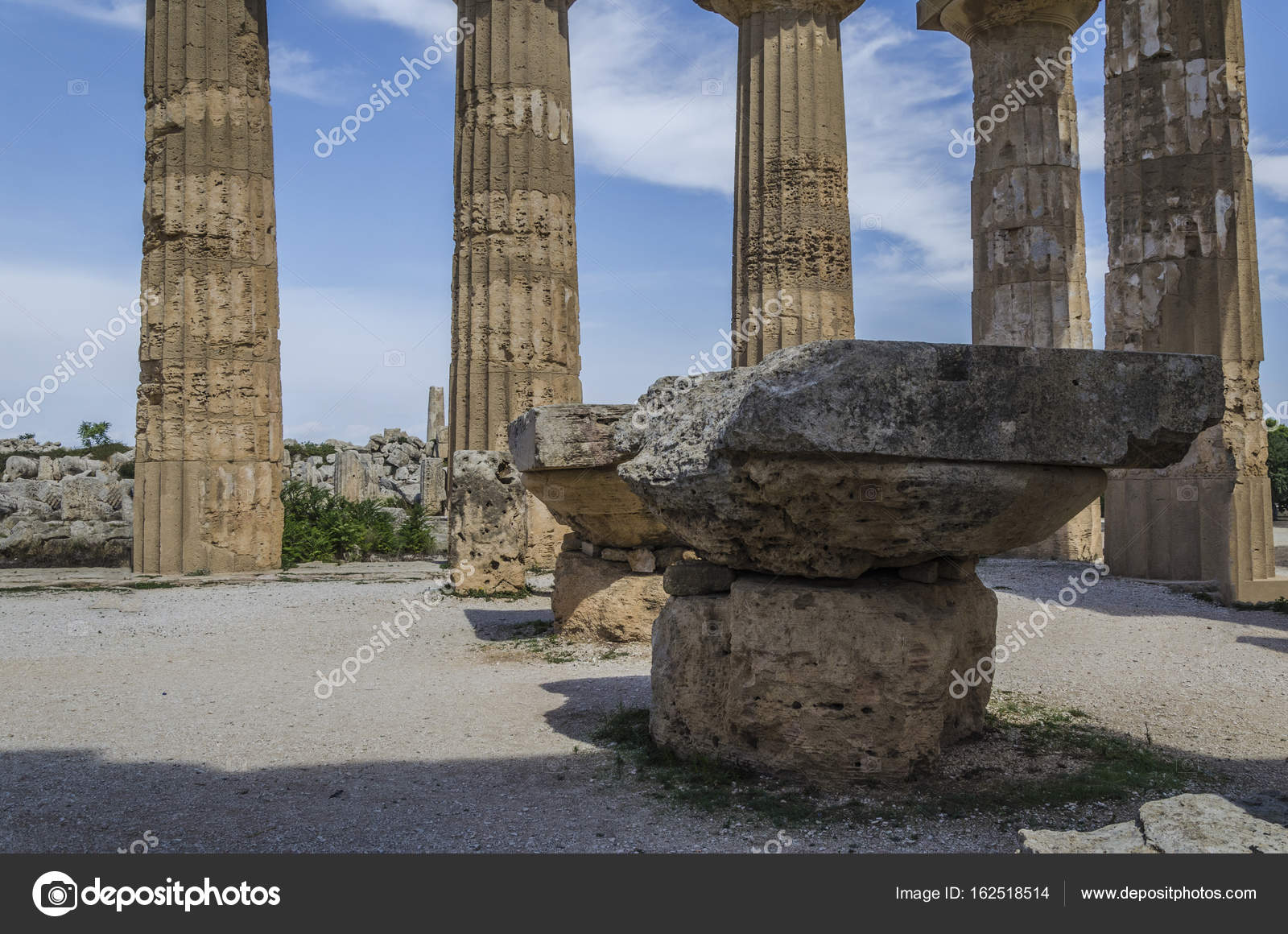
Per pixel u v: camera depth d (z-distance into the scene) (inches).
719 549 205.6
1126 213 521.3
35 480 868.0
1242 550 471.2
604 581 357.1
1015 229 655.1
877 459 167.2
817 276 632.4
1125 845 138.9
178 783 202.8
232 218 614.2
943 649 194.2
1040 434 168.1
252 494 614.5
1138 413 172.1
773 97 640.4
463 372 638.5
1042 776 199.9
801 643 193.3
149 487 599.8
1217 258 498.9
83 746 230.1
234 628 405.4
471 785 199.2
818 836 168.7
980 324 671.8
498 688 288.5
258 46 638.5
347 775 207.3
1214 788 192.7
